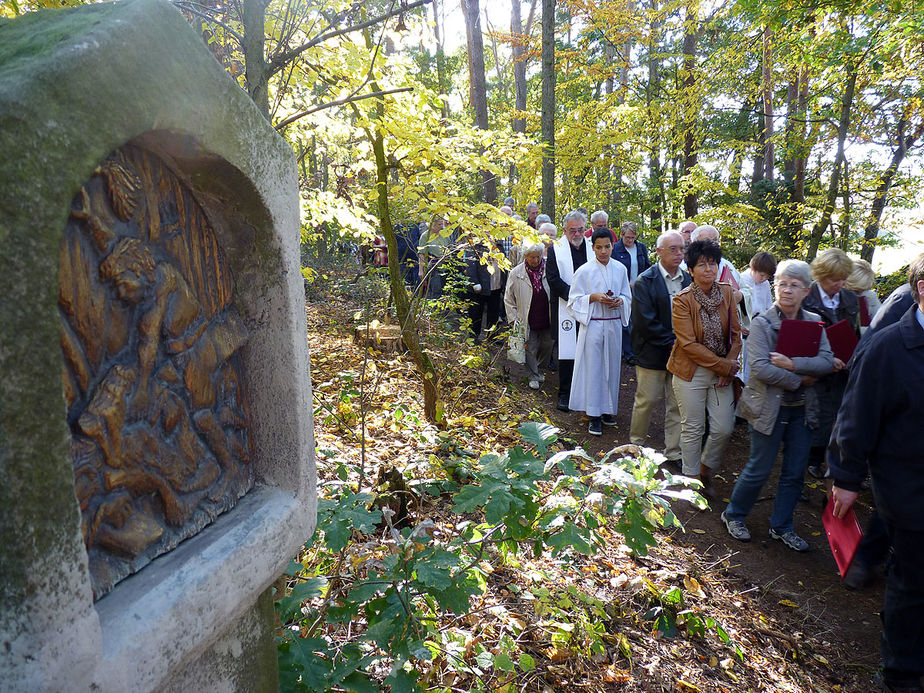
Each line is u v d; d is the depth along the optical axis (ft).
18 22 3.08
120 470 3.06
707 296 13.53
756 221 41.29
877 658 9.64
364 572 7.67
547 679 7.68
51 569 2.44
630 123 43.34
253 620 4.23
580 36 45.32
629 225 24.93
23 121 2.27
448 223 13.56
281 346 4.12
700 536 12.86
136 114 2.79
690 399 13.85
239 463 4.17
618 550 11.07
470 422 15.06
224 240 3.88
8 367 2.25
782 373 11.68
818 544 12.88
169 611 3.08
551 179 29.12
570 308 18.11
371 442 12.64
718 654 9.04
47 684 2.40
